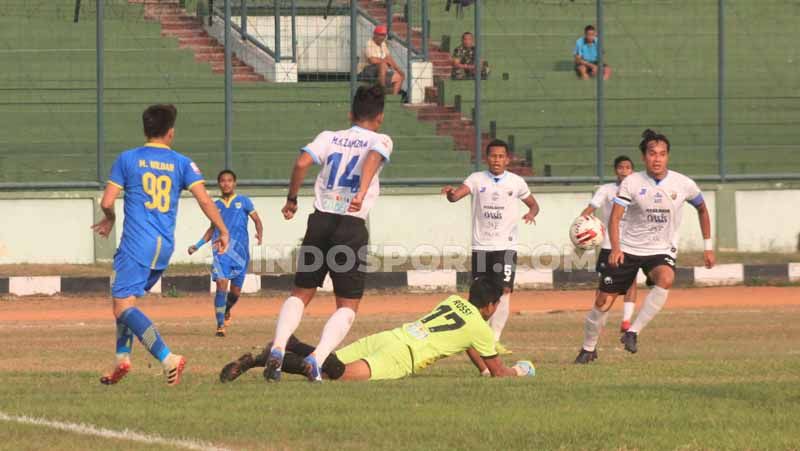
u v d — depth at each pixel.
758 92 76.19
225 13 63.81
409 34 71.69
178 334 41.09
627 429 19.83
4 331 41.72
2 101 67.50
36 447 18.56
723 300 53.75
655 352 34.47
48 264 61.34
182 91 69.31
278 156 66.38
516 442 18.88
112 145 66.50
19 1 75.94
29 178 64.19
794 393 23.58
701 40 78.12
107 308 51.69
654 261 32.72
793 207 67.50
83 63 70.25
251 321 46.41
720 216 66.81
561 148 70.12
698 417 20.89
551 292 58.16
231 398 22.98
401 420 20.62
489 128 70.75
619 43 77.25
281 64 72.44
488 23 78.25
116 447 18.58
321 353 25.61
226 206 43.38
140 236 24.33
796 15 80.62
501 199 37.25
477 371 29.33
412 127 69.81
